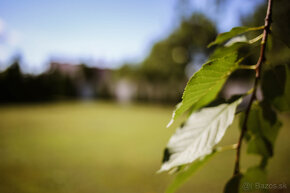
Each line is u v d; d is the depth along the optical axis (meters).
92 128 15.70
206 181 6.07
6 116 21.44
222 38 0.80
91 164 7.90
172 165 0.70
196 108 0.88
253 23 6.41
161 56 37.38
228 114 0.74
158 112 27.30
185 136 0.76
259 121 0.88
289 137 10.66
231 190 0.76
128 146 10.57
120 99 49.00
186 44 32.44
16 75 38.94
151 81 42.97
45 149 9.96
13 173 7.03
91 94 49.59
